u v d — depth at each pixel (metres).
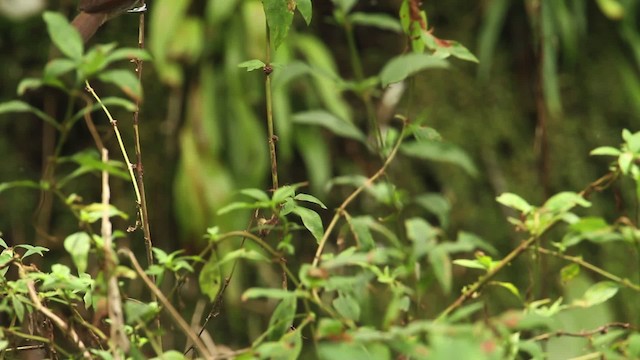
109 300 2.87
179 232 6.46
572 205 2.94
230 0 6.02
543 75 6.71
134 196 6.46
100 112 6.59
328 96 6.11
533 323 2.72
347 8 3.02
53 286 2.95
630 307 6.57
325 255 2.93
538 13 6.58
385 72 2.86
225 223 5.93
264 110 6.25
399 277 2.98
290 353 2.83
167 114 6.53
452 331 2.70
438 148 2.92
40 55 6.68
